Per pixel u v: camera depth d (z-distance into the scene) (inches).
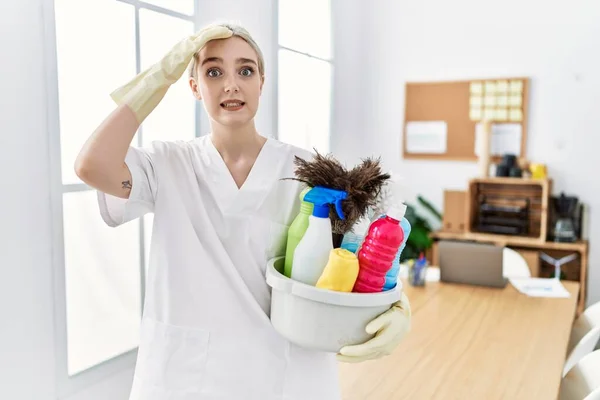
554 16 121.6
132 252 66.3
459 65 131.7
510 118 127.5
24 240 51.2
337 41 121.0
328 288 32.4
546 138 125.2
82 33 57.1
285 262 36.9
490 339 63.7
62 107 55.5
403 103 137.9
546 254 122.8
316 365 39.5
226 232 38.3
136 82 34.8
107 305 63.5
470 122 131.6
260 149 40.2
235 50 35.6
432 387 50.7
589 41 119.1
